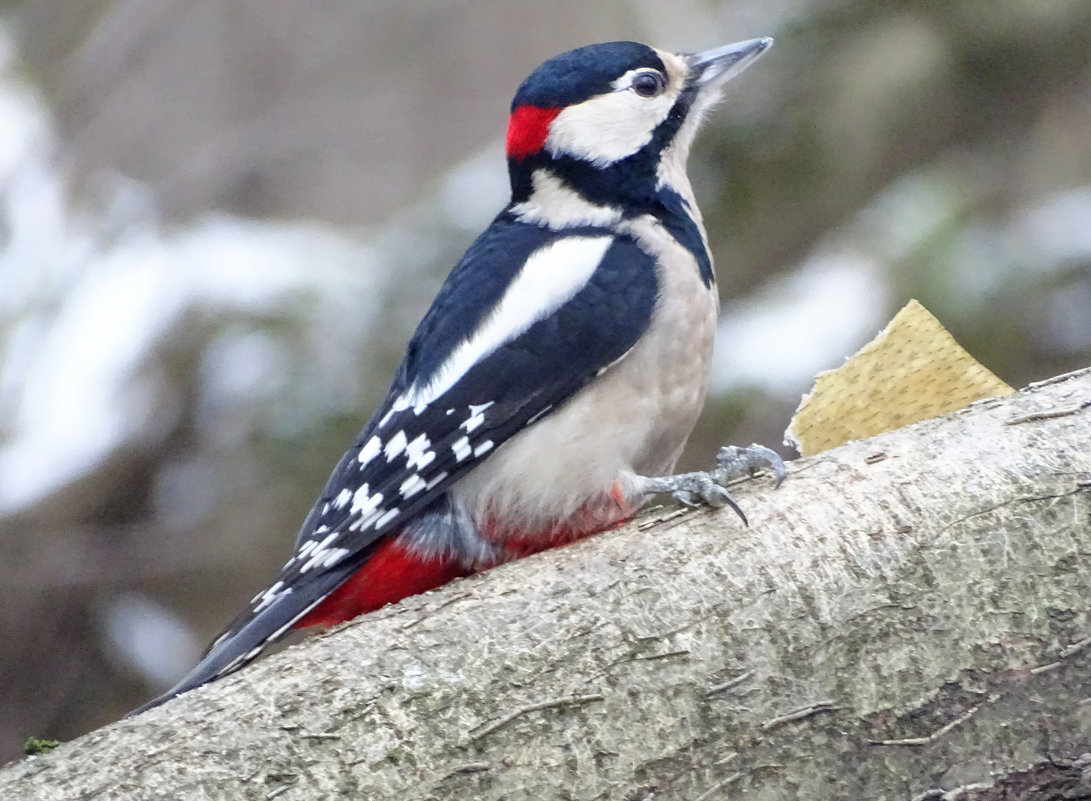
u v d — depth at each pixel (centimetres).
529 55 2102
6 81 1708
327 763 467
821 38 1384
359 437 693
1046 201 1313
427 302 1281
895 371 638
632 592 516
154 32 1777
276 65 2036
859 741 492
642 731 486
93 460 1288
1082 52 1338
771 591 511
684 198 718
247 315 1311
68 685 1298
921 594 508
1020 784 497
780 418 1191
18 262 1448
